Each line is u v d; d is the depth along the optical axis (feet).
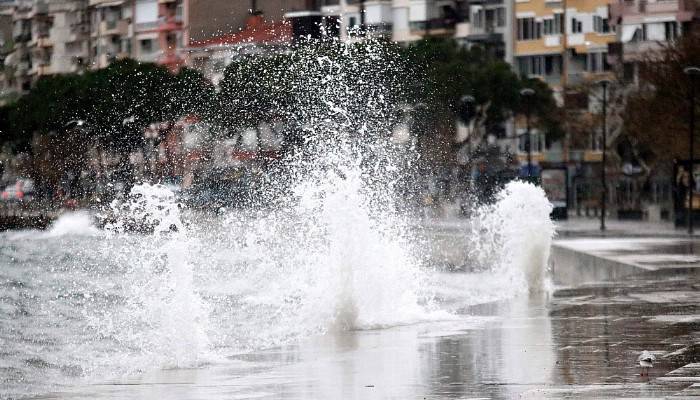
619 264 257.34
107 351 174.60
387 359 118.32
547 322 146.61
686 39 538.06
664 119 531.09
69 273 355.36
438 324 151.74
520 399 92.12
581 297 181.98
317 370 112.37
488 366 110.42
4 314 240.32
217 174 591.78
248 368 118.01
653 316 149.59
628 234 420.77
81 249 467.11
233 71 602.44
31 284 322.14
